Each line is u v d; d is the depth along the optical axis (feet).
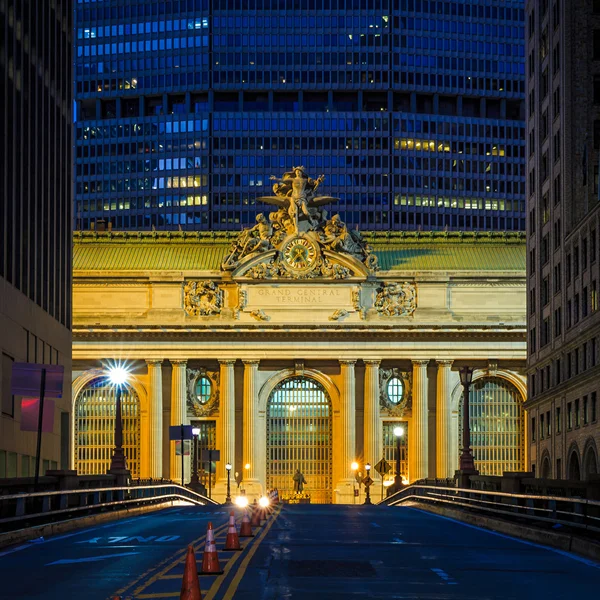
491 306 426.92
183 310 424.05
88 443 429.79
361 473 422.00
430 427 424.87
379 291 426.92
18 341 239.30
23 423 142.00
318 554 105.40
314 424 434.30
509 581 86.17
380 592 78.28
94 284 426.10
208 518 178.50
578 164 294.66
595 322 258.37
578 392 278.46
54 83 286.25
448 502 202.39
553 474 307.37
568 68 294.66
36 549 113.39
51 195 281.95
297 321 421.59
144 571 90.27
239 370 427.33
